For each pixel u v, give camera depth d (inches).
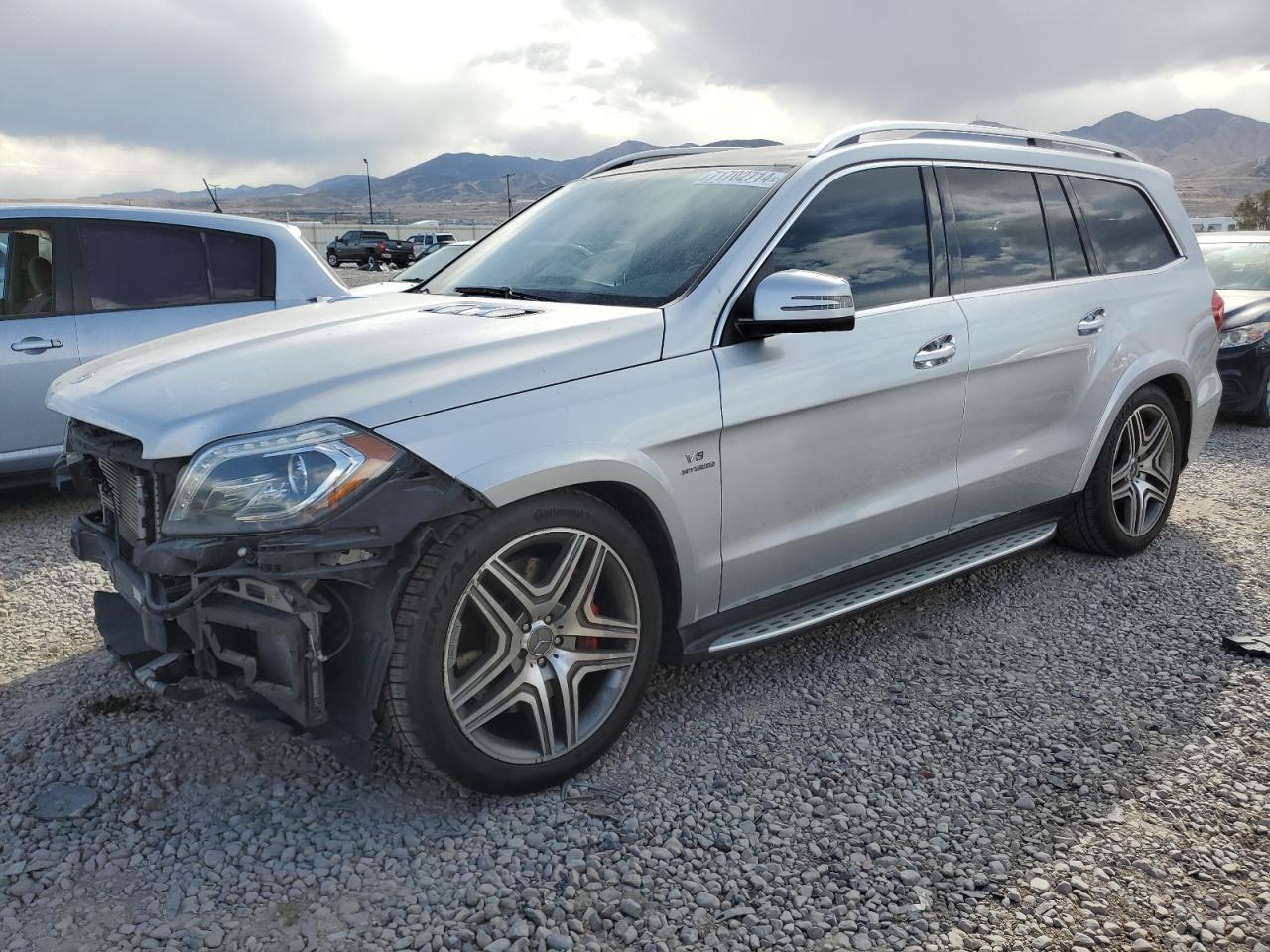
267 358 110.0
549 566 109.1
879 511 140.0
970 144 158.4
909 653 150.9
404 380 101.0
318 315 131.4
